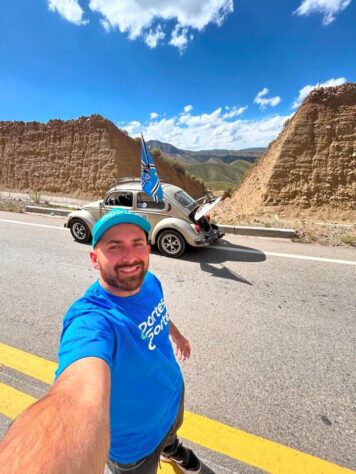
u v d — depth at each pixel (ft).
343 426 7.98
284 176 42.39
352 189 38.86
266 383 9.48
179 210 21.44
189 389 9.21
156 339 4.86
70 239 26.22
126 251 4.52
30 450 2.16
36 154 75.97
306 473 6.79
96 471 2.31
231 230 27.76
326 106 42.63
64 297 15.42
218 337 11.93
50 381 9.49
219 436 7.68
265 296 15.52
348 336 12.01
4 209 39.91
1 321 13.09
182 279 17.81
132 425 4.47
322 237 25.25
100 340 3.93
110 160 68.85
